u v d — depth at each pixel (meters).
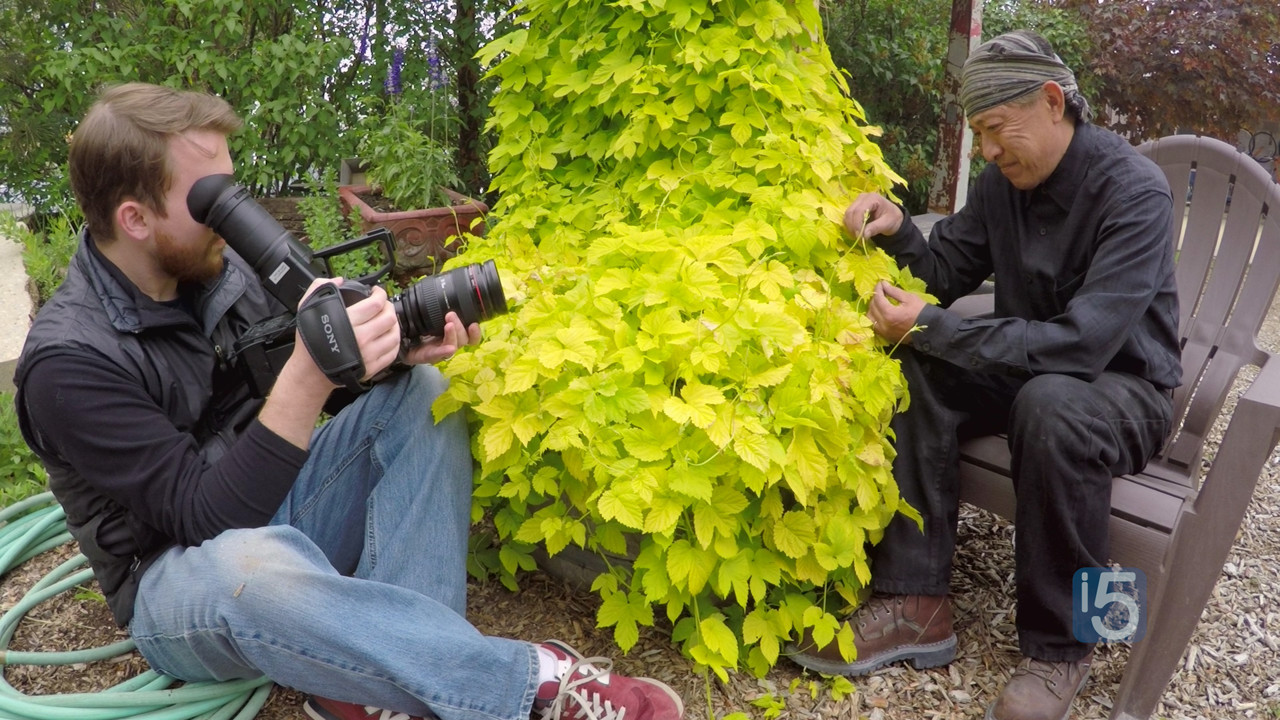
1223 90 6.27
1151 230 1.85
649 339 1.68
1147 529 1.79
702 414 1.58
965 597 2.27
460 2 4.95
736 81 1.96
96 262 1.59
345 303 1.50
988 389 2.02
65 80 4.39
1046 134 1.91
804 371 1.73
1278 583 2.39
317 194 4.24
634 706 1.63
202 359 1.69
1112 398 1.81
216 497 1.49
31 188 4.83
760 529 1.78
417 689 1.50
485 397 1.70
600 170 2.22
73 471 1.59
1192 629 1.78
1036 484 1.78
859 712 1.85
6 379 3.00
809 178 2.02
